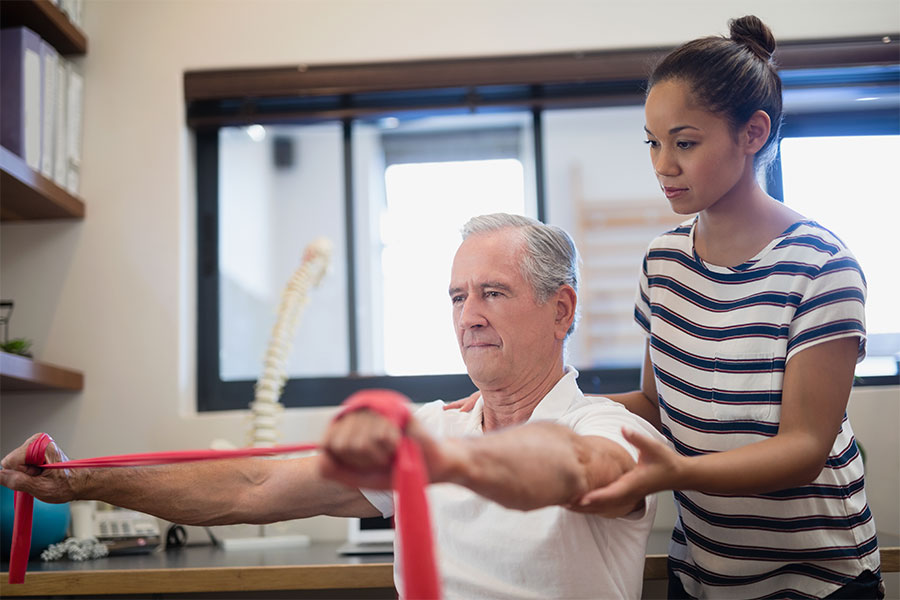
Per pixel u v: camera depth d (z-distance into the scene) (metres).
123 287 2.26
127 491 1.31
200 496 1.32
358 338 2.48
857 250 2.32
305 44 2.35
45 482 1.27
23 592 1.56
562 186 4.13
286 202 3.65
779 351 1.20
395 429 0.66
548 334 1.26
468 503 1.18
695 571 1.39
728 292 1.28
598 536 1.13
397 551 1.30
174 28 2.36
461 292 1.27
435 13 2.34
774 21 2.28
